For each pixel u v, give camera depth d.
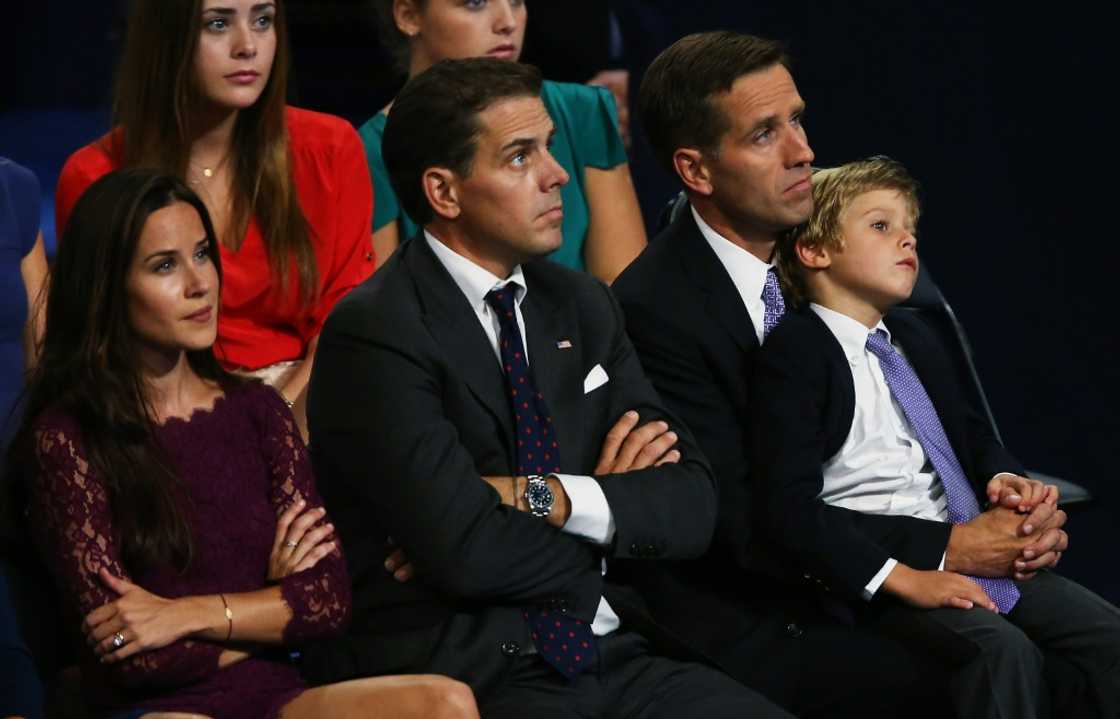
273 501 10.93
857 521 11.99
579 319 11.80
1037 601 12.13
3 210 12.69
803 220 12.34
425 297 11.32
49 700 10.76
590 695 10.88
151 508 10.43
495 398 11.25
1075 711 11.90
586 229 15.29
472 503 10.73
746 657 11.90
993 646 11.32
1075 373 19.78
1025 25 20.52
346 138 14.20
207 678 10.38
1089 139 19.97
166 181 10.72
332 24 26.06
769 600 12.15
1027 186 20.56
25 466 10.52
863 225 12.30
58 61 30.23
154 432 10.67
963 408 12.88
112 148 13.63
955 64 21.11
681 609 12.20
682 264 12.62
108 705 10.37
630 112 22.78
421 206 11.59
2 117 29.64
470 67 11.41
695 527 11.31
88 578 10.23
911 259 12.38
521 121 11.24
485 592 10.75
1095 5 19.91
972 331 20.70
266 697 10.48
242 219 13.60
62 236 10.77
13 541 10.77
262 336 13.81
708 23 22.81
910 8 21.42
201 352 11.00
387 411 10.88
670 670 11.21
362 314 11.15
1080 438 19.53
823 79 22.27
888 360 12.48
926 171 21.38
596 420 11.63
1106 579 17.42
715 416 12.30
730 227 12.63
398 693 10.11
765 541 12.00
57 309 10.74
